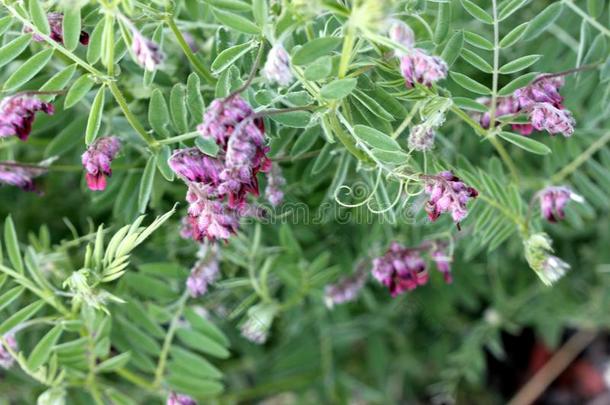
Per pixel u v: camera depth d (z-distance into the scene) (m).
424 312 0.70
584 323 0.69
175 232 0.57
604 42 0.53
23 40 0.48
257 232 0.54
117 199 0.54
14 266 0.51
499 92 0.49
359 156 0.49
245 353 0.68
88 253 0.49
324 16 0.49
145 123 0.54
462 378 0.76
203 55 0.53
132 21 0.47
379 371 0.69
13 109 0.47
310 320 0.67
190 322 0.55
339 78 0.45
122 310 0.56
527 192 0.59
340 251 0.61
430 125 0.47
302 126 0.48
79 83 0.47
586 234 0.69
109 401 0.56
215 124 0.44
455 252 0.62
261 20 0.45
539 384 0.75
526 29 0.48
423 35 0.49
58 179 0.60
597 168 0.57
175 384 0.56
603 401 0.78
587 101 0.61
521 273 0.69
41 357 0.52
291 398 0.73
